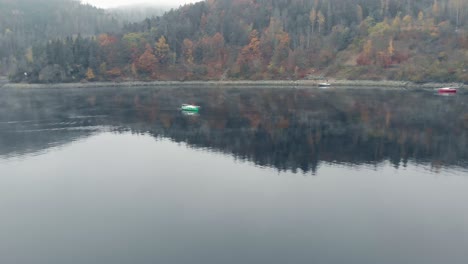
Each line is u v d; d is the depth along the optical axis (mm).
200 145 76688
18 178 58812
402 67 175375
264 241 39938
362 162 64188
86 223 44406
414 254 37594
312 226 42875
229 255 37531
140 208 48125
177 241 40188
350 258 36938
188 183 56062
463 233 41281
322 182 55625
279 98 139500
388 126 88438
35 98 148375
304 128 88812
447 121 91625
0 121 100875
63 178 58719
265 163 64562
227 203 49062
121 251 38500
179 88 189000
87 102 136250
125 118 104562
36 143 78625
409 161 64250
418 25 196625
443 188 53031
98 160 67375
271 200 49656
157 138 82688
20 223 44594
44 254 38250
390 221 43906
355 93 148500
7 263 36812
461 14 194375
